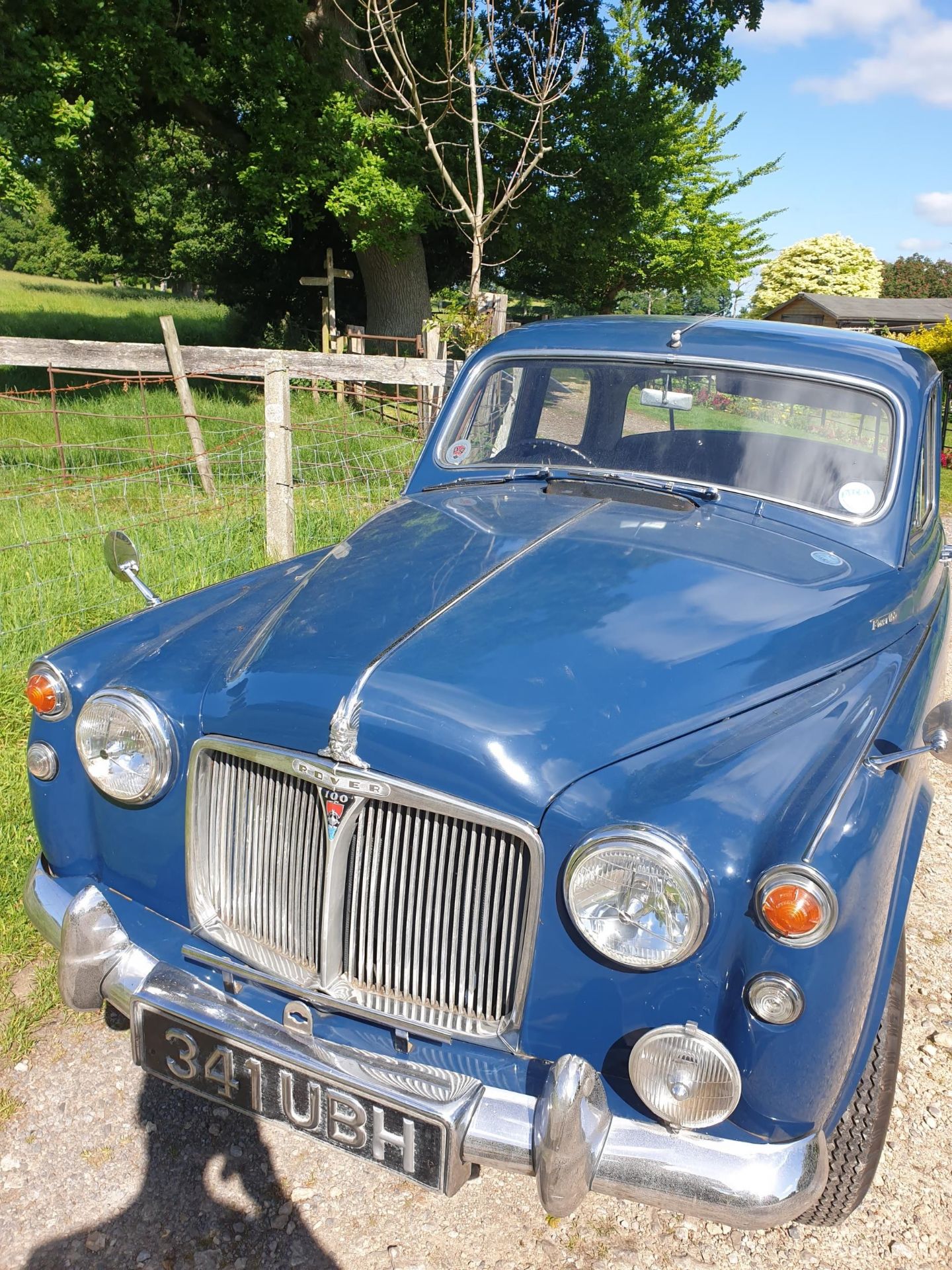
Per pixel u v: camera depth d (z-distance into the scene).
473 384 3.46
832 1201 2.27
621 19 21.98
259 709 2.08
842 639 2.43
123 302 34.38
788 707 2.18
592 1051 1.91
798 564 2.65
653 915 1.76
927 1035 2.98
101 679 2.39
